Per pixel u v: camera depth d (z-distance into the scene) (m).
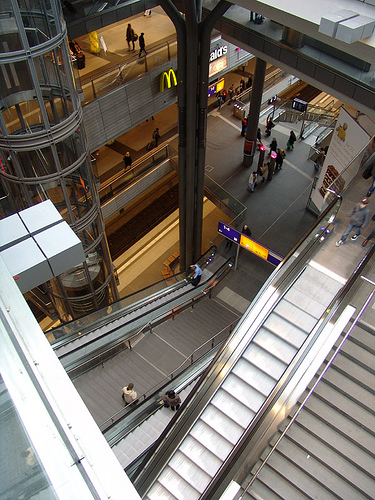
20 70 11.47
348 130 14.84
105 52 24.31
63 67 12.58
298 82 36.03
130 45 24.69
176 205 27.92
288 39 15.77
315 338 8.62
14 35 10.83
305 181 23.70
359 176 12.91
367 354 8.88
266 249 17.89
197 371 14.41
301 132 26.05
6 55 10.96
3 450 2.63
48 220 7.23
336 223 11.77
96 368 15.24
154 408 13.23
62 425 2.79
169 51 22.09
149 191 28.61
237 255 19.72
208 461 8.84
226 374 9.23
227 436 9.02
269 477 8.20
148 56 21.41
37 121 12.59
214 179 23.91
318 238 10.92
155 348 16.14
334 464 8.03
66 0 16.14
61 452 2.64
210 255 20.72
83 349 15.02
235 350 9.39
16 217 7.29
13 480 2.48
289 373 8.68
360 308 9.34
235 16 17.25
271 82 30.86
